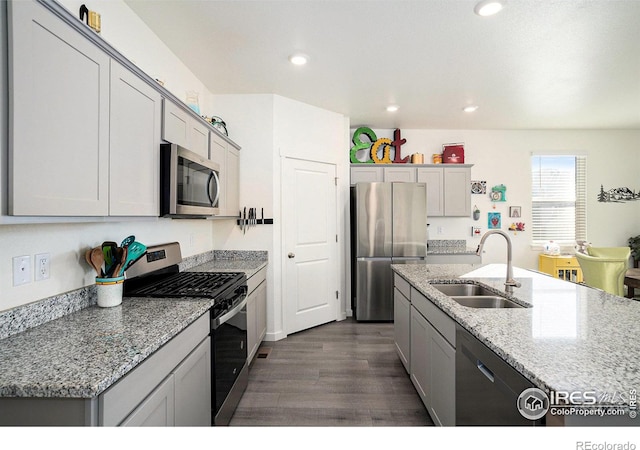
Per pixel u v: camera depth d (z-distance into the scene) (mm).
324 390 2410
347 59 2727
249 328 2600
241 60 2732
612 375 877
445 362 1686
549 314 1452
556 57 2707
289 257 3609
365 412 2135
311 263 3852
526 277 2381
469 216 4613
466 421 1408
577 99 3682
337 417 2080
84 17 1553
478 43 2486
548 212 4996
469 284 2309
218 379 1787
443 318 1721
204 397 1630
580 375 877
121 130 1416
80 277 1567
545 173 5000
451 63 2807
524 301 1675
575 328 1264
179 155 1828
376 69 2912
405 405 2215
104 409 893
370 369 2756
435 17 2158
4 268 1193
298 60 2723
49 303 1363
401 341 2686
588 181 4988
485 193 4949
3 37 895
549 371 902
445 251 4375
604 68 2910
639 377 866
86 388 849
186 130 2096
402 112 4109
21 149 935
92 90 1228
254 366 2820
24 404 881
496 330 1243
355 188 4188
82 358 1006
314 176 3877
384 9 2070
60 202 1079
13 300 1227
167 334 1221
